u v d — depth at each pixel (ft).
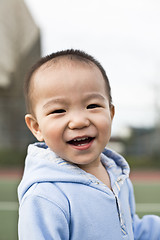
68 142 3.48
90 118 3.44
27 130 35.14
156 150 33.71
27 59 47.42
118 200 3.71
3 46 41.68
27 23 47.42
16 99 35.60
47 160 3.67
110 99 3.99
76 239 3.28
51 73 3.54
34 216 3.16
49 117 3.47
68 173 3.58
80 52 3.97
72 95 3.42
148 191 17.83
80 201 3.40
